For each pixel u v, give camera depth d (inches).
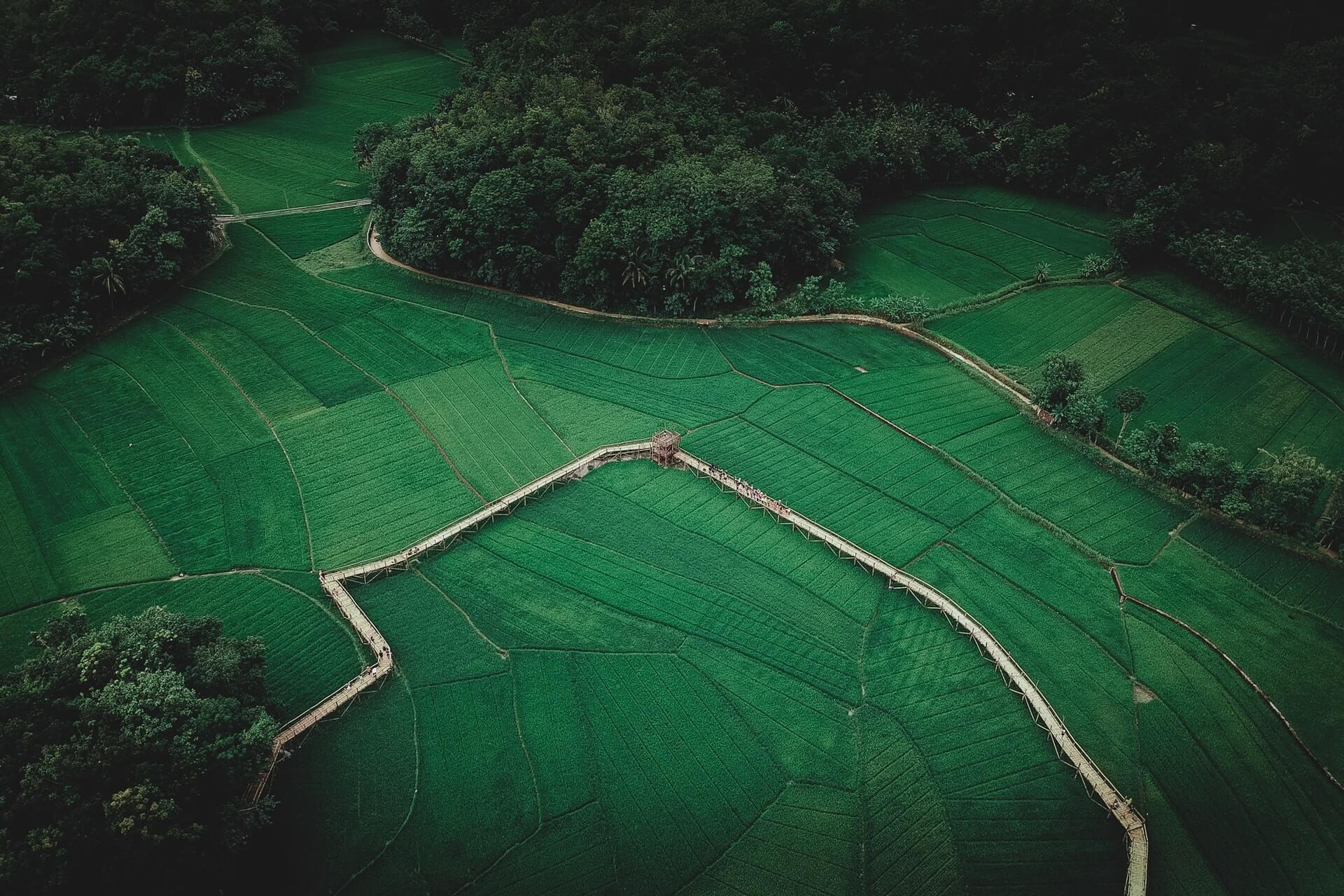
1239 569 3125.0
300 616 3026.6
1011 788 2517.2
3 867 2036.2
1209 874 2317.9
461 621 3014.3
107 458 3639.3
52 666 2402.8
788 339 4333.2
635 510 3432.6
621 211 4362.7
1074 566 3164.4
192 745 2249.0
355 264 4901.6
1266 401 3880.4
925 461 3629.4
